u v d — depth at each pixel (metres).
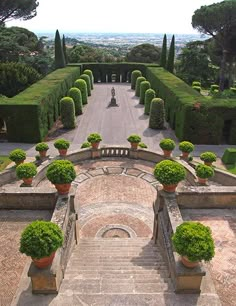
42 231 6.48
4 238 9.24
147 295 6.75
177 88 30.53
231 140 25.36
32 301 6.63
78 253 9.97
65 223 9.01
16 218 10.19
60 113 30.66
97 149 20.06
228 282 7.52
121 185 17.20
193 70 56.88
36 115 24.61
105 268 8.58
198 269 6.68
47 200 10.48
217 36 49.00
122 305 6.48
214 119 24.55
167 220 9.42
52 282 6.71
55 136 27.23
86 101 38.81
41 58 52.41
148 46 69.62
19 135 25.34
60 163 10.22
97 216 14.35
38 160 18.86
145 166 19.38
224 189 10.65
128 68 55.19
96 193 16.39
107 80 56.38
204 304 6.56
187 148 18.98
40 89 29.70
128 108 37.06
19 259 8.34
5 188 10.70
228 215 10.37
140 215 14.48
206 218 10.19
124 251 10.23
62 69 45.38
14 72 38.25
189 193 10.43
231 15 43.69
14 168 17.00
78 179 17.75
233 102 25.12
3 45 47.56
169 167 10.11
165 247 8.95
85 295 6.79
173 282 7.19
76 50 68.69
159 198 10.31
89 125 30.34
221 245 8.90
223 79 50.31
